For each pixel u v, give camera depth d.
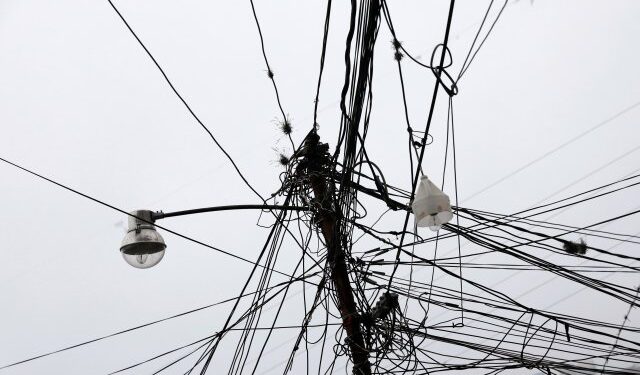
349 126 5.64
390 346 6.83
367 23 4.74
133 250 6.93
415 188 5.08
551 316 7.05
